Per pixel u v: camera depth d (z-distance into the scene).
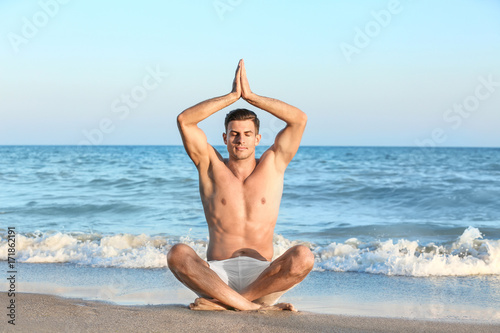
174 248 3.65
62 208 11.16
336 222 9.62
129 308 3.76
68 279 5.23
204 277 3.62
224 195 3.90
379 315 3.78
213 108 3.80
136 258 6.29
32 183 16.56
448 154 49.53
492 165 27.67
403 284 5.07
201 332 3.07
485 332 3.25
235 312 3.62
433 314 3.83
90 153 50.09
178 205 11.65
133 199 12.67
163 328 3.15
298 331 3.14
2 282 5.05
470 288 4.87
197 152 3.91
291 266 3.56
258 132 4.10
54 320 3.32
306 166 26.88
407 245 6.80
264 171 3.96
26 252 6.69
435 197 12.70
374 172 22.02
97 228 8.89
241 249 3.89
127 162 29.08
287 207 11.84
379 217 10.34
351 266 5.89
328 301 4.35
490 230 8.28
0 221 9.70
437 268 5.62
